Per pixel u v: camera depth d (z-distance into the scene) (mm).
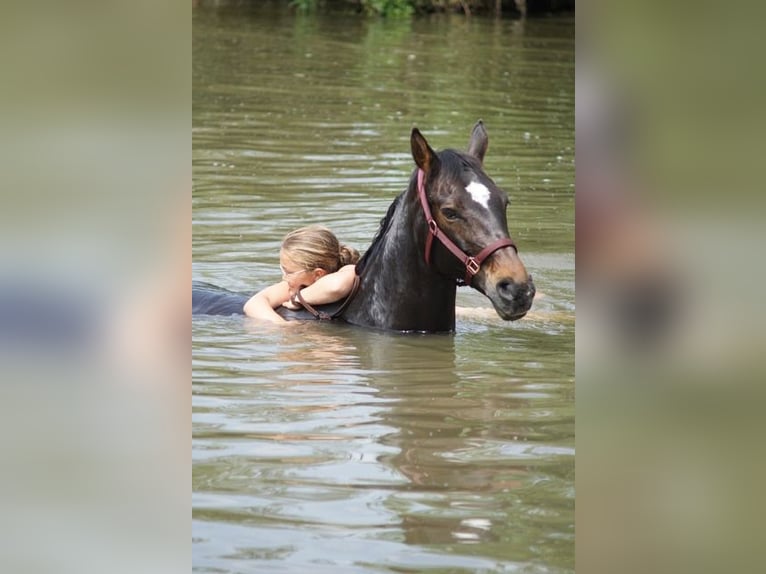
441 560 5969
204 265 13812
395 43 40938
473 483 7156
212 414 8594
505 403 8977
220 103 27375
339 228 15398
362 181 18734
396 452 7742
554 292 13141
